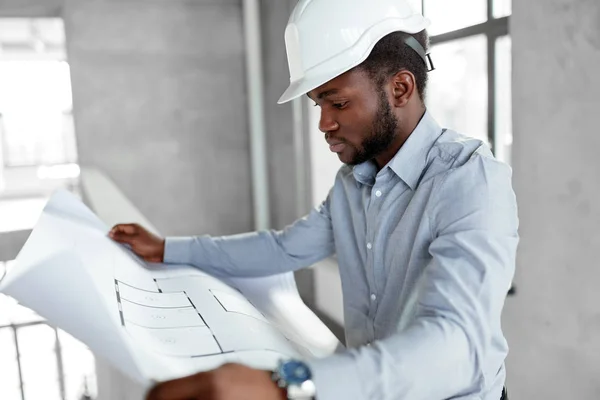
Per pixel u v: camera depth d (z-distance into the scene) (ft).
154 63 14.26
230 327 2.11
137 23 14.01
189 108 14.69
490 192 2.02
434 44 7.63
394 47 2.25
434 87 7.72
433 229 2.17
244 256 3.28
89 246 2.59
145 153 14.49
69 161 29.25
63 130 28.99
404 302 2.31
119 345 1.66
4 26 23.15
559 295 5.31
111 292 2.16
